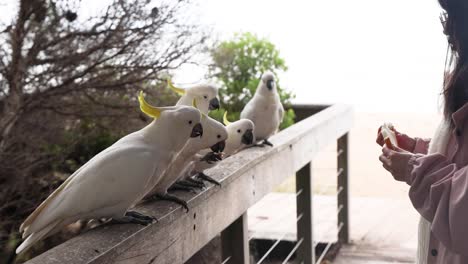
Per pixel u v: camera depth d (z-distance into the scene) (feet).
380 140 5.98
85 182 4.60
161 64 11.12
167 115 4.97
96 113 11.22
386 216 13.84
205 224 5.68
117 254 4.25
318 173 18.21
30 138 10.47
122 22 10.68
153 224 4.73
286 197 14.92
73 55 10.68
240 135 7.06
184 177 5.82
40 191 10.62
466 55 4.34
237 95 13.30
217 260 10.41
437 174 4.60
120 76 11.10
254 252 12.08
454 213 4.37
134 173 4.69
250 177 6.82
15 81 10.56
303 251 10.02
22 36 10.58
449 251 4.89
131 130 11.59
